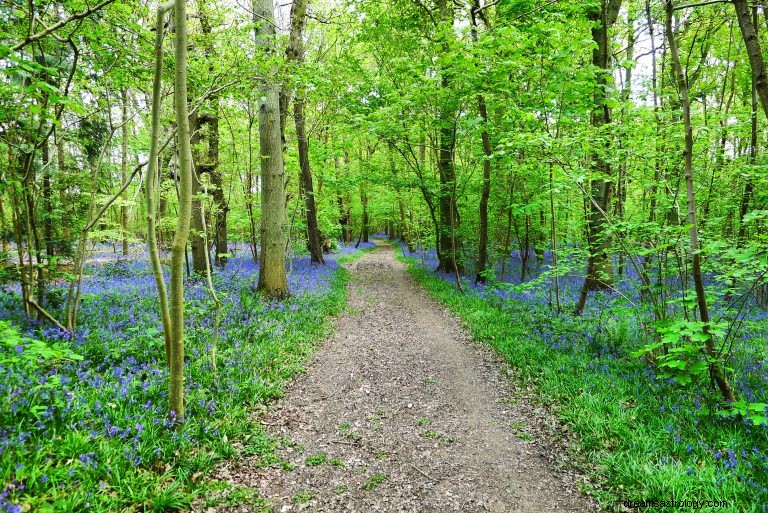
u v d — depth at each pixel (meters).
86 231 6.93
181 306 4.53
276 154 11.77
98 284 11.14
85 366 5.43
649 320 7.24
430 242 22.62
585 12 9.83
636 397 5.77
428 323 11.38
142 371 5.68
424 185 16.16
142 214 20.92
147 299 9.49
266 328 8.79
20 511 2.79
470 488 4.36
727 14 11.14
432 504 4.11
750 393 5.41
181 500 3.71
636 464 4.26
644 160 7.05
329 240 29.80
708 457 4.24
